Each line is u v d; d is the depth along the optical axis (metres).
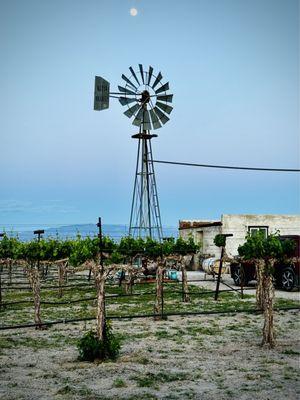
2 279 33.47
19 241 17.70
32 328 15.88
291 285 23.97
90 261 12.32
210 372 10.45
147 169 34.22
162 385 9.54
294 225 36.62
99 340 11.78
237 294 24.11
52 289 27.02
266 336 12.91
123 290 26.36
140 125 34.31
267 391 9.09
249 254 13.59
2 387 9.45
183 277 21.88
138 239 24.00
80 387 9.42
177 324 16.41
